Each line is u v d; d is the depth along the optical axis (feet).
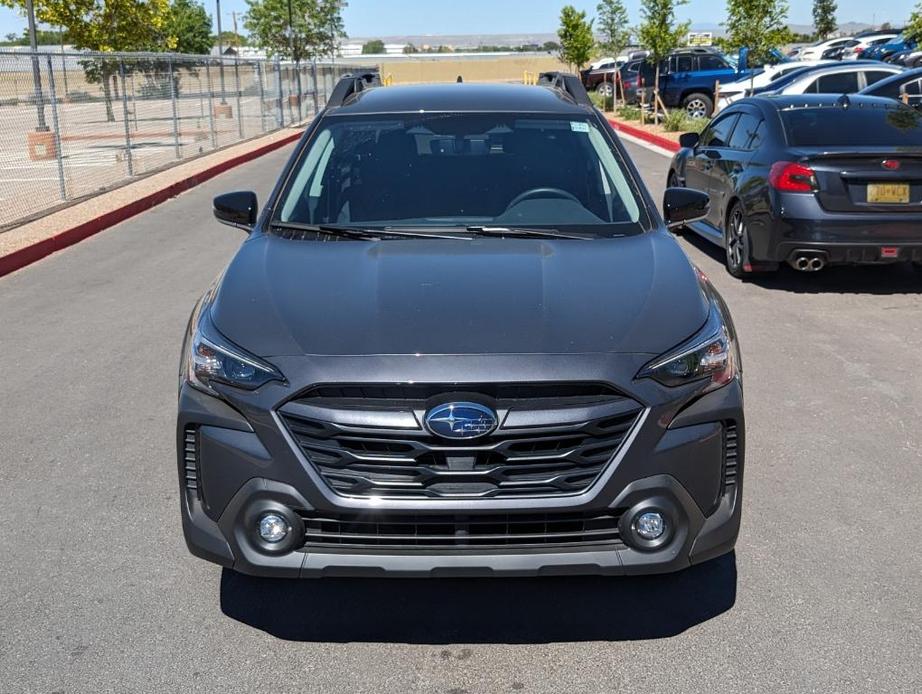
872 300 26.48
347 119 16.10
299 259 12.58
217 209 15.24
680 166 35.88
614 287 11.53
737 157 29.53
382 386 9.96
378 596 12.09
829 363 21.03
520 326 10.59
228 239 37.78
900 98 51.90
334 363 10.12
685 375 10.33
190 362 10.98
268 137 90.48
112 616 11.68
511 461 9.95
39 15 83.97
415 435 9.91
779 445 16.62
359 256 12.61
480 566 10.08
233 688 10.28
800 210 25.89
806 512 14.19
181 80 71.15
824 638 11.05
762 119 29.12
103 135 62.49
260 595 12.12
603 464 10.10
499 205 14.37
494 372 9.96
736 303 26.25
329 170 15.08
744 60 91.15
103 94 62.18
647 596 12.03
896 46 113.60
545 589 12.21
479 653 10.89
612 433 10.11
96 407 18.92
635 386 10.09
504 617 11.60
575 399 10.07
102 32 85.56
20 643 11.11
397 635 11.25
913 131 27.71
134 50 87.76
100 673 10.55
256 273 12.21
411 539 10.17
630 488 10.07
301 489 10.03
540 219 14.08
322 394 10.11
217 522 10.55
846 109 28.50
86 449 16.83
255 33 151.74
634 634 11.21
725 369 10.80
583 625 11.42
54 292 29.09
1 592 12.22
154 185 52.08
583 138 15.66
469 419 9.84
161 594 12.17
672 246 13.08
